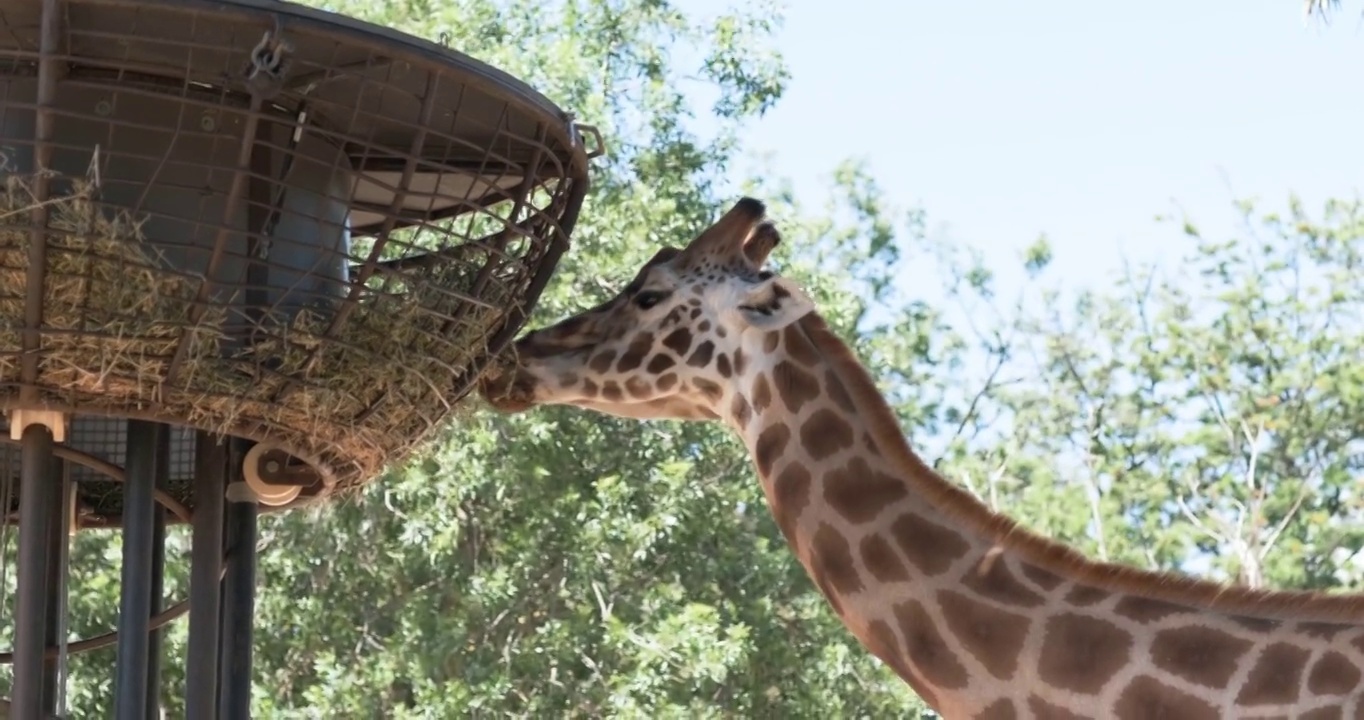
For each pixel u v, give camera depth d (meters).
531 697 26.05
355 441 9.23
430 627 26.03
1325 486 47.28
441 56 8.23
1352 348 47.94
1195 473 48.00
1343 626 8.95
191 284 8.23
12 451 10.53
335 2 28.34
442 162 9.45
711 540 27.98
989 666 9.38
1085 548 46.94
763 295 10.12
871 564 9.76
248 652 9.90
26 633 8.93
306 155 8.63
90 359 8.20
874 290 44.62
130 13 7.99
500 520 27.28
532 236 9.27
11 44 8.59
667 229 28.41
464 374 9.68
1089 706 9.12
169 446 10.83
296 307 9.05
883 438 9.96
